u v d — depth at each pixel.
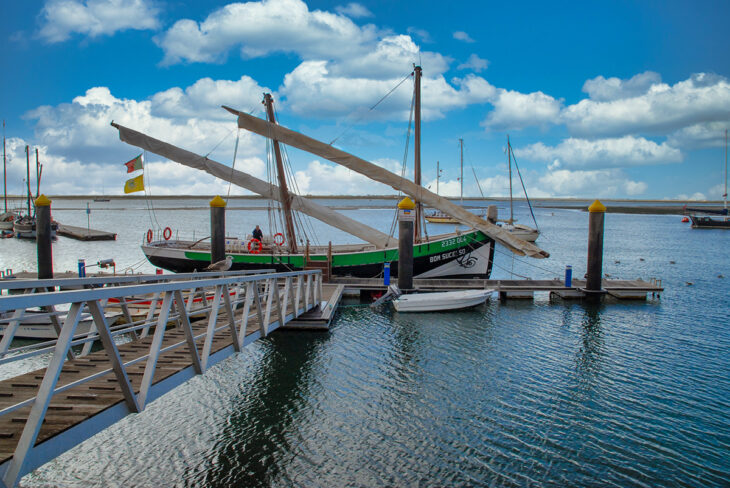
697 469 9.48
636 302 24.02
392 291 22.97
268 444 10.30
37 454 5.50
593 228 24.22
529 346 16.86
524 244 26.11
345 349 16.41
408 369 14.56
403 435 10.68
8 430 5.80
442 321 20.27
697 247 52.12
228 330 12.38
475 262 28.30
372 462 9.66
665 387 13.30
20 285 7.32
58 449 5.79
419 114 29.19
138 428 10.90
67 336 5.36
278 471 9.34
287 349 16.39
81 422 6.14
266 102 26.53
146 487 8.84
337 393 12.83
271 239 28.94
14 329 8.32
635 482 9.09
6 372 14.33
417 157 29.38
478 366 14.83
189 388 13.09
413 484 8.96
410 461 9.69
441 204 26.44
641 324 19.80
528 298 24.70
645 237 65.44
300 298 17.25
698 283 29.64
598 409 11.94
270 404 12.16
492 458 9.83
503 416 11.59
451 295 22.25
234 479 9.10
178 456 9.84
